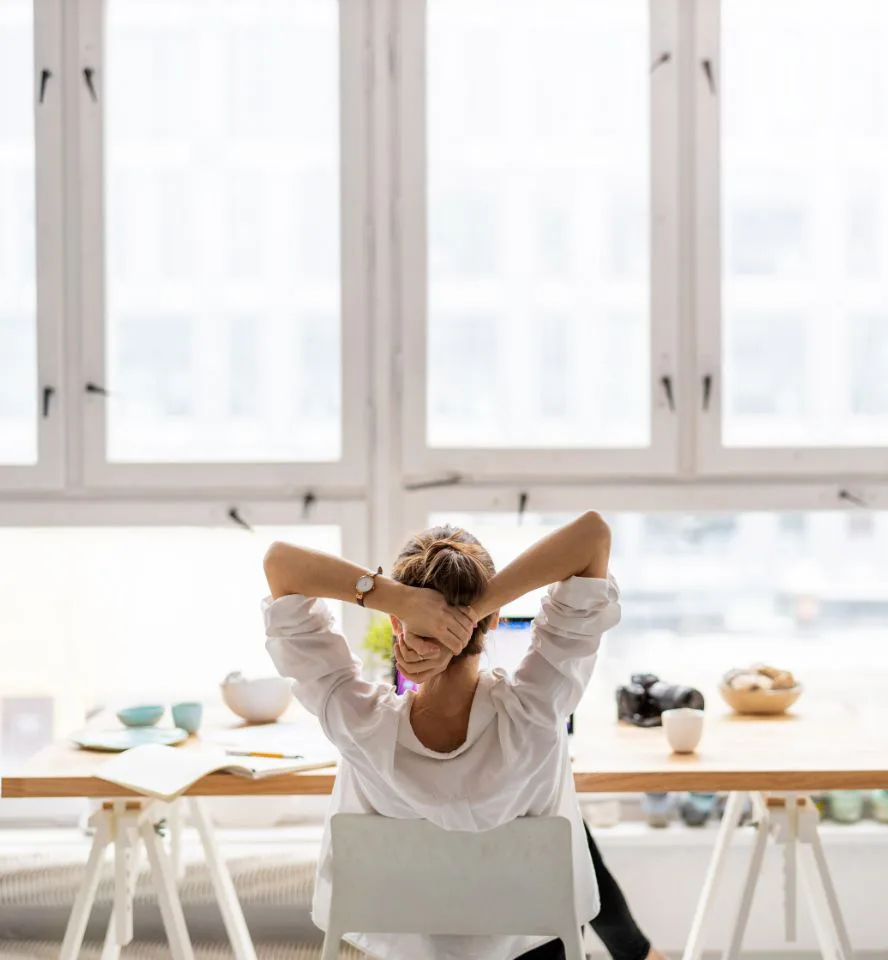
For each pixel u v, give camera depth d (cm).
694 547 257
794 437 253
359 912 143
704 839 245
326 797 257
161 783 173
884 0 250
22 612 254
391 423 250
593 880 167
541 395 252
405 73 246
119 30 248
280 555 154
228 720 216
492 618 153
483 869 141
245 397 252
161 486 248
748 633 258
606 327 251
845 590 258
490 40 249
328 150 249
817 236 252
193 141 249
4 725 254
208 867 212
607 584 151
